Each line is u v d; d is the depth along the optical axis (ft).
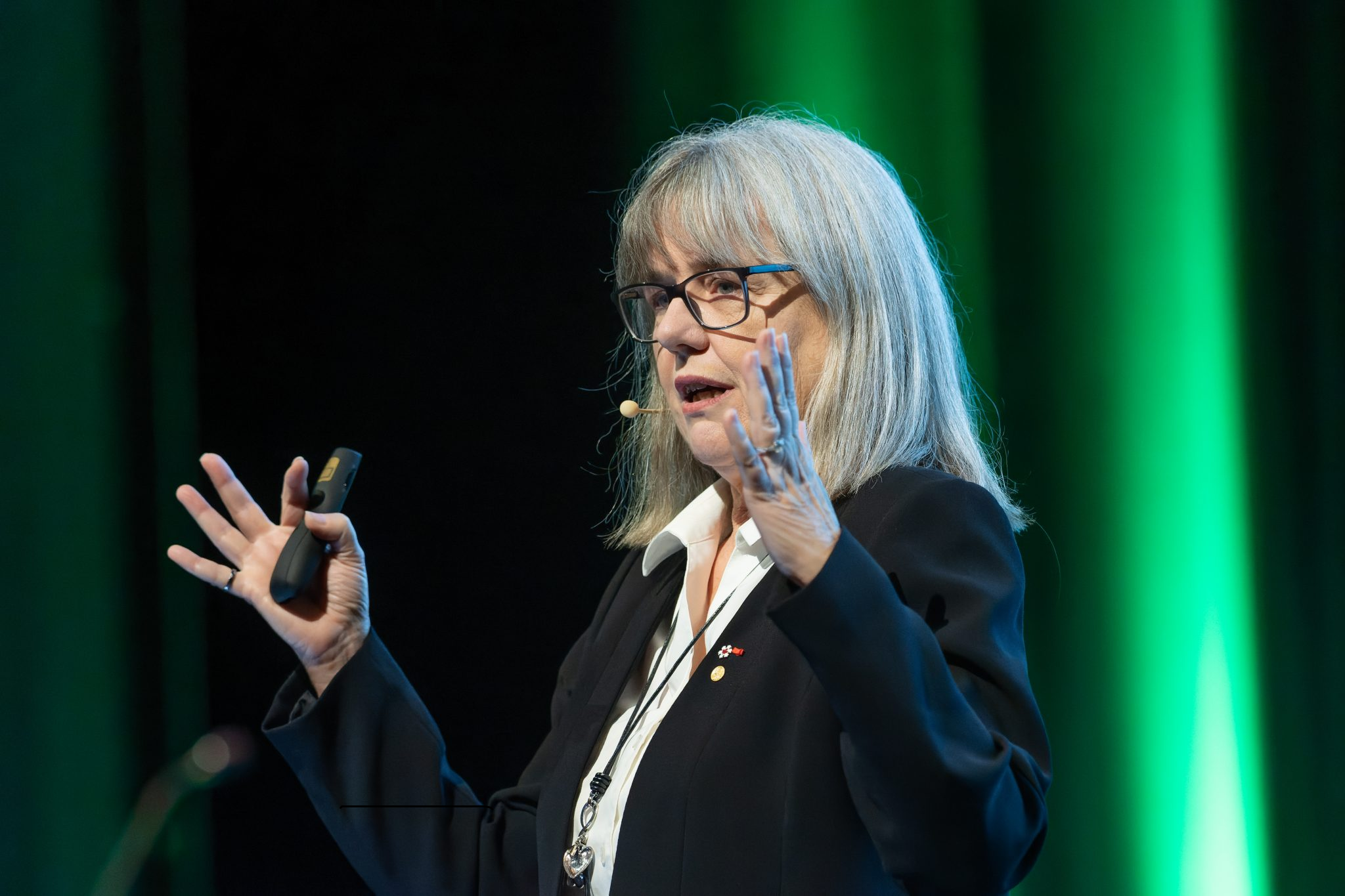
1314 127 27.50
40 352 29.35
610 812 13.39
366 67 29.96
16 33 29.27
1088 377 28.84
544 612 29.63
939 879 10.48
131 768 29.04
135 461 29.60
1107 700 28.45
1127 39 28.78
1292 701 27.40
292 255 29.91
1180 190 28.45
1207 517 28.19
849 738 10.68
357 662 14.98
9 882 28.40
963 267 29.17
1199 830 27.81
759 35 30.19
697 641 14.15
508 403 29.96
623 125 30.01
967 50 29.55
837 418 13.48
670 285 14.17
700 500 15.29
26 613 29.01
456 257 29.99
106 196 29.58
